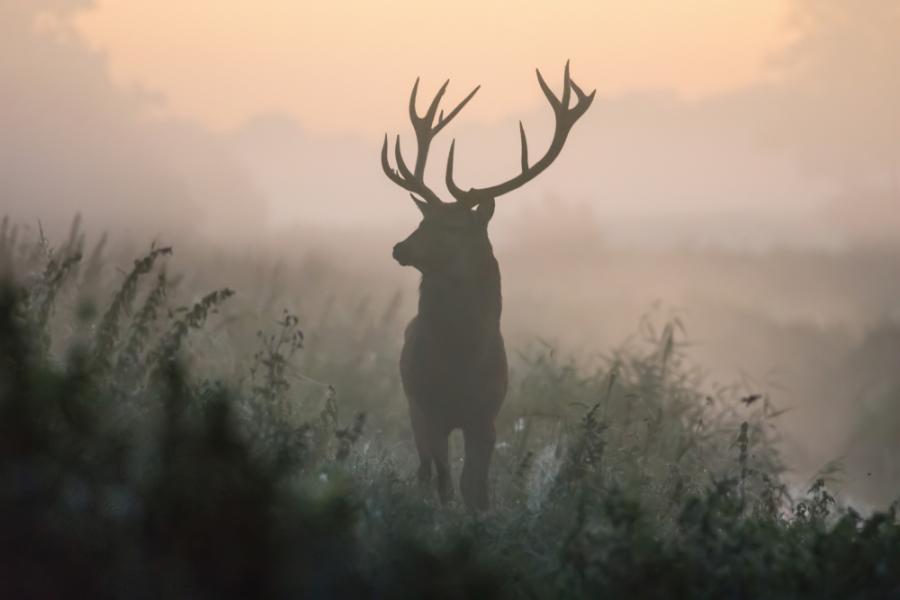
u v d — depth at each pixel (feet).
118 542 52.95
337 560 56.29
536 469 106.93
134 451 58.39
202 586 53.11
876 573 69.51
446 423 112.37
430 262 111.45
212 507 53.93
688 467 117.91
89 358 77.61
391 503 83.46
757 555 72.38
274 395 90.33
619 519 67.72
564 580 67.41
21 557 51.60
